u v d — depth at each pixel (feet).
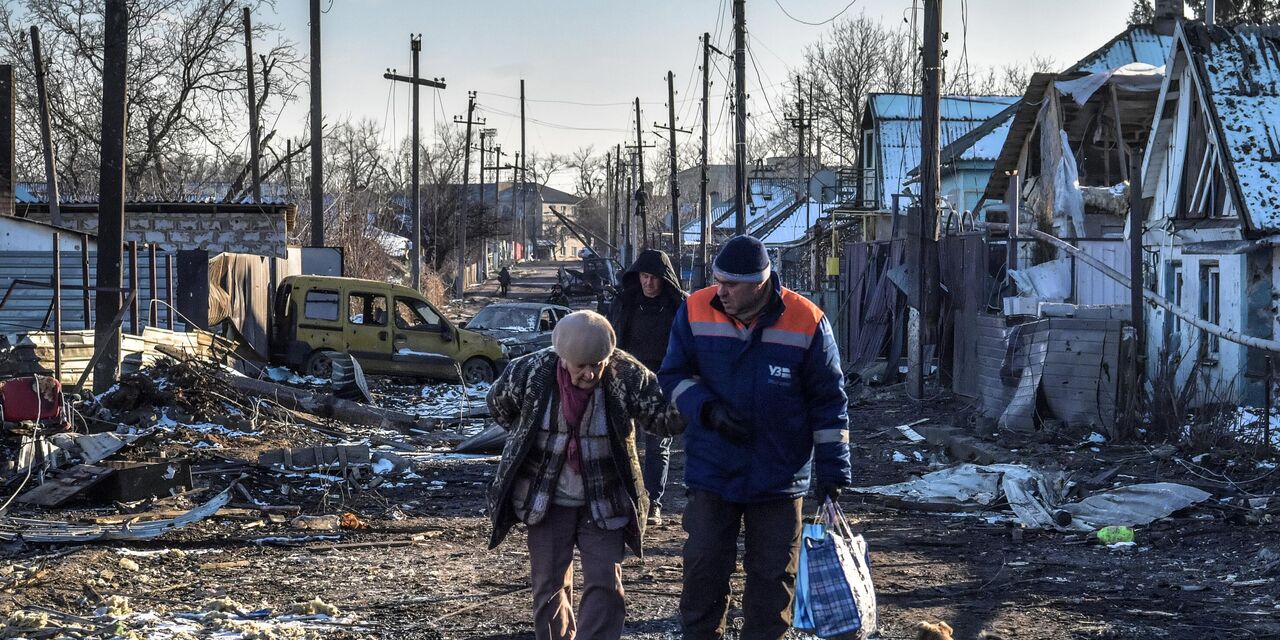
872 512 31.04
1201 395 43.19
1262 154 47.96
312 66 94.68
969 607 20.66
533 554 15.24
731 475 15.01
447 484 34.88
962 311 56.34
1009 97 134.10
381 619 19.38
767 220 197.36
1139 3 148.56
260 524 27.61
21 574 21.25
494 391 15.19
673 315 27.32
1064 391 41.50
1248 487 32.12
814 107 215.31
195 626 18.22
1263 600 21.31
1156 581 23.16
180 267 58.59
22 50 120.57
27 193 119.34
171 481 30.50
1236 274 47.26
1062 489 31.53
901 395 59.77
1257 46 52.65
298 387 58.18
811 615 15.25
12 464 30.81
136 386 40.81
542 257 399.65
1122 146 66.33
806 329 15.15
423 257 200.13
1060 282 56.44
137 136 123.75
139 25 118.62
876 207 115.75
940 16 58.13
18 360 43.14
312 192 95.76
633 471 15.11
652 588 21.68
